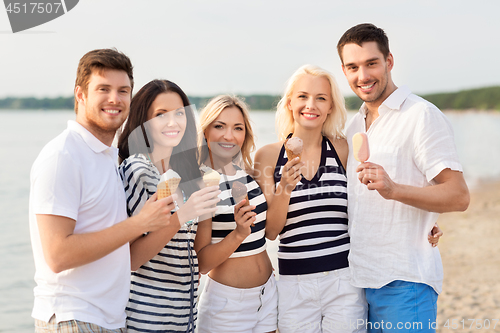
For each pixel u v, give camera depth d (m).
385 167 2.62
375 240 2.64
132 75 2.07
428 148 2.46
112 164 2.05
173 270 2.27
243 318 2.65
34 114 39.06
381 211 2.62
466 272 6.74
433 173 2.44
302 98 2.85
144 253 2.14
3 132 33.09
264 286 2.73
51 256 1.73
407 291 2.56
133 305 2.21
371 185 2.34
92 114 1.93
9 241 10.50
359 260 2.70
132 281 2.25
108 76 1.92
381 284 2.61
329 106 2.91
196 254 2.57
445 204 2.38
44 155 1.82
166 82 2.33
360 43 2.59
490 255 7.63
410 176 2.59
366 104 2.78
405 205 2.57
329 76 2.85
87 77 1.92
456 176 2.44
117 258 2.01
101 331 1.91
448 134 2.47
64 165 1.80
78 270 1.89
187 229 2.33
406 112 2.60
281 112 3.11
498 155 25.03
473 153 26.05
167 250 2.26
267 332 2.80
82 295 1.88
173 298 2.26
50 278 1.87
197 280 2.44
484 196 13.83
